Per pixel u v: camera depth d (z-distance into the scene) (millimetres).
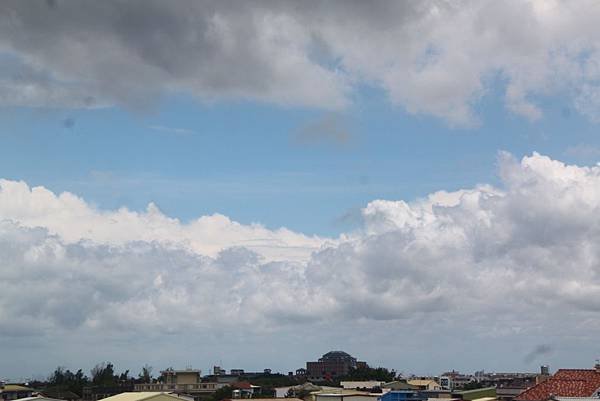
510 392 155875
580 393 110000
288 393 196500
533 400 111500
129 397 140125
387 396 144250
